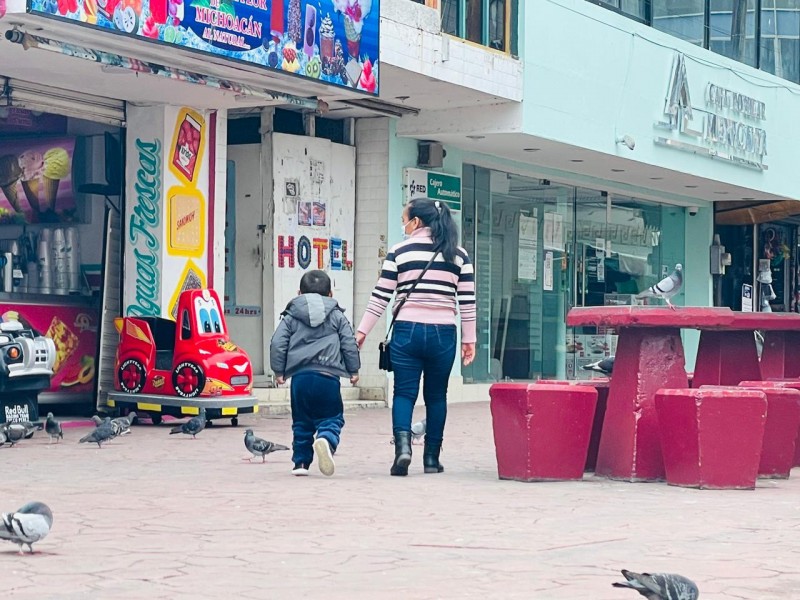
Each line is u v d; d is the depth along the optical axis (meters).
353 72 16.52
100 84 15.62
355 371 10.95
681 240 31.14
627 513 9.05
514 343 24.33
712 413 10.39
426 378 11.38
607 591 6.32
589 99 21.80
